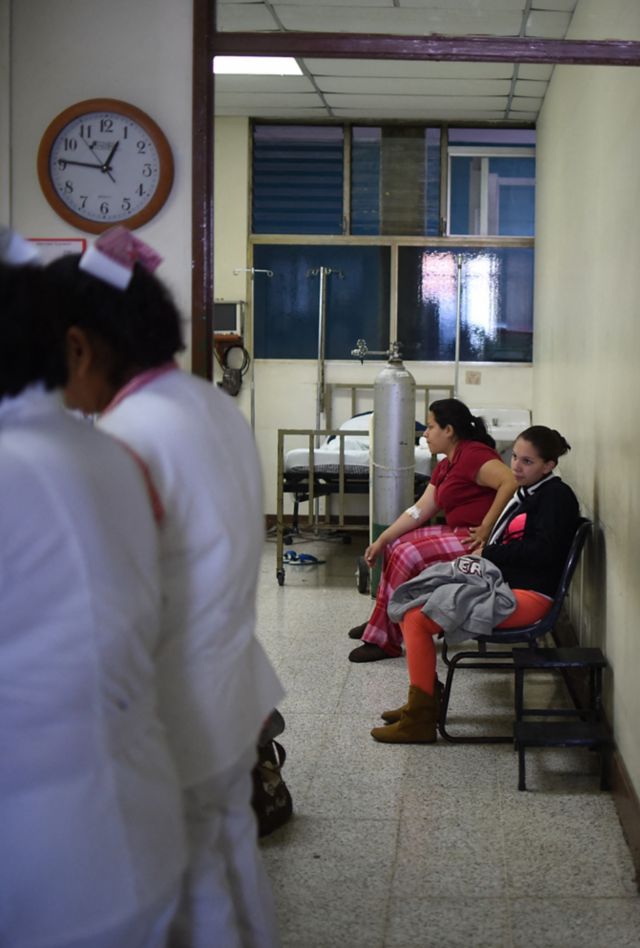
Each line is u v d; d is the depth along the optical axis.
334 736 3.38
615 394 3.10
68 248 2.66
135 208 2.63
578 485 4.19
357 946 2.13
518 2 4.48
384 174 7.28
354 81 6.23
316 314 7.41
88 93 2.63
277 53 2.60
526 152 7.18
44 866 1.04
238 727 1.36
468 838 2.64
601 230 3.53
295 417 7.50
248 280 7.35
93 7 2.61
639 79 2.74
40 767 1.04
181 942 1.38
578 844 2.60
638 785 2.54
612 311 3.20
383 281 7.35
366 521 7.46
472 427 4.09
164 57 2.61
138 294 1.36
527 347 7.29
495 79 6.07
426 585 3.33
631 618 2.71
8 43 2.62
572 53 2.57
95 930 1.06
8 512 1.02
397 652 4.23
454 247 7.29
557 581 3.34
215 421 1.39
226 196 7.29
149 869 1.11
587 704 3.35
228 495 1.34
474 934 2.18
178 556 1.30
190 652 1.31
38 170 2.63
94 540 1.06
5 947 1.07
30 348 1.10
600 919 2.24
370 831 2.68
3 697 1.04
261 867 1.51
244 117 7.19
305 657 4.28
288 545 6.98
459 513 4.05
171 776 1.18
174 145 2.63
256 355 7.48
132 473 1.17
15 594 1.02
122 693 1.09
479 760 3.18
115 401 1.36
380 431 5.07
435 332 7.36
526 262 7.26
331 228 7.34
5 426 1.10
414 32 4.82
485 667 3.66
